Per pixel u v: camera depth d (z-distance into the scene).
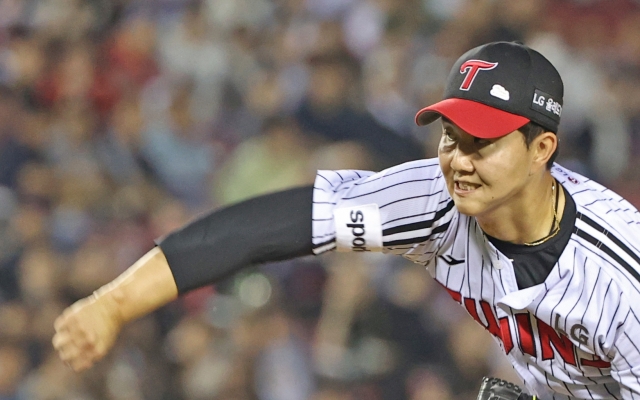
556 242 9.84
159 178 31.14
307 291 24.27
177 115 32.41
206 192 30.08
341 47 28.44
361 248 10.46
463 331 22.83
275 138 27.72
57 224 28.91
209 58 33.59
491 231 9.97
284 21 34.72
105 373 24.64
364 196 10.34
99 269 26.95
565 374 10.47
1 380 25.84
